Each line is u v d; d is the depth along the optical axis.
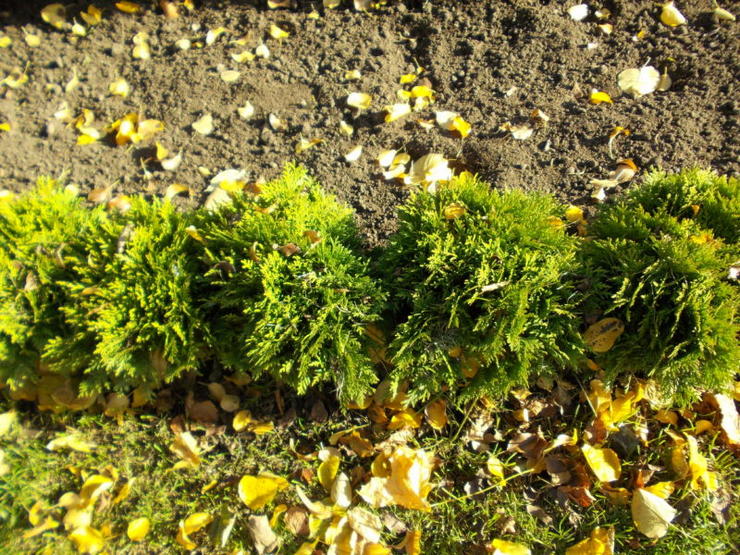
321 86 1.32
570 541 0.96
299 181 1.07
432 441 1.04
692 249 0.93
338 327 0.95
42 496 1.02
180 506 1.01
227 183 1.21
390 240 1.02
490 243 0.94
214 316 1.01
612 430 1.01
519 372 0.94
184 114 1.32
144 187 1.25
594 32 1.33
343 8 1.43
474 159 1.22
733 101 1.21
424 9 1.40
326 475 1.01
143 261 0.99
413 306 0.98
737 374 1.05
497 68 1.32
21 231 1.03
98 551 0.98
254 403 1.08
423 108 1.29
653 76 1.26
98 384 1.00
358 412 1.06
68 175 1.27
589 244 1.00
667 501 0.98
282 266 0.96
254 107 1.32
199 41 1.42
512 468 1.02
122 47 1.42
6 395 1.09
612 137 1.20
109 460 1.04
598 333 0.95
